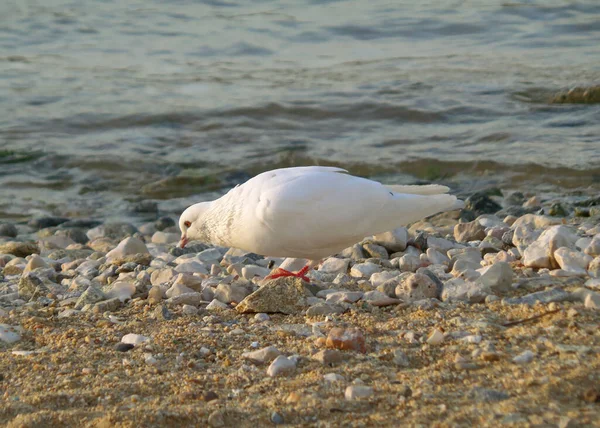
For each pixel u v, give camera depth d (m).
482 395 6.34
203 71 27.19
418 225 15.23
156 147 21.72
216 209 9.80
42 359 7.81
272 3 34.22
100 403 6.76
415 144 20.80
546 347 7.21
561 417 5.79
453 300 8.93
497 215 15.68
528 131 20.86
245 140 21.97
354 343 7.60
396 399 6.43
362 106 23.30
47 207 18.38
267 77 26.19
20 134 22.55
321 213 9.11
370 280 10.12
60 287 10.78
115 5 34.78
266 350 7.61
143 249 13.08
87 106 24.25
